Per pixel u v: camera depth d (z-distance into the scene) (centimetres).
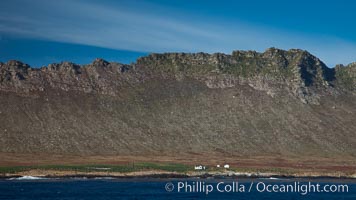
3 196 15438
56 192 16600
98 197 15575
